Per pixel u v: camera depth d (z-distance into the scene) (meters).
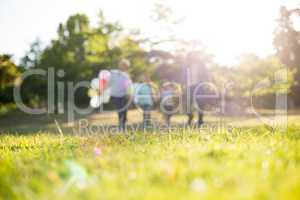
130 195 2.62
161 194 2.59
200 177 3.11
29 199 2.88
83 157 4.77
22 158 5.20
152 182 3.04
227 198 2.45
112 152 4.95
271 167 3.48
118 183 3.00
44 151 5.72
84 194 2.72
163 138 6.74
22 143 7.54
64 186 3.01
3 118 23.92
